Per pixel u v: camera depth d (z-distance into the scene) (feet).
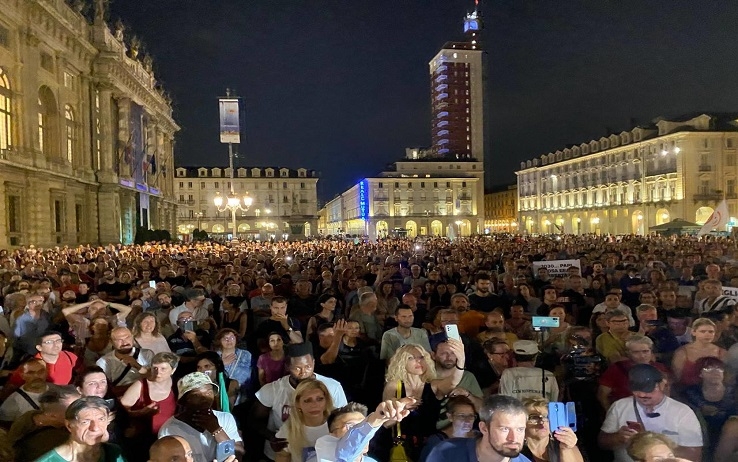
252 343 31.55
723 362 19.56
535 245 108.47
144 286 40.04
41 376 19.81
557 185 346.13
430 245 118.62
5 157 116.67
